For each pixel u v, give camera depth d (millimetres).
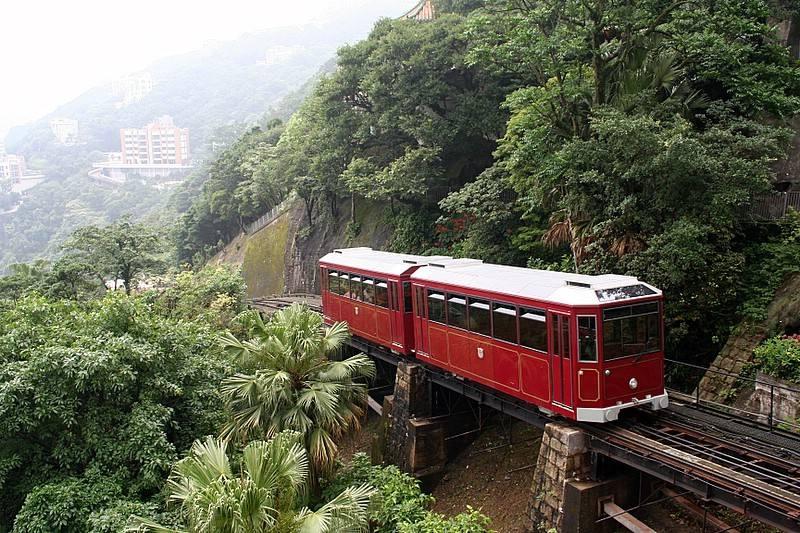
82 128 168125
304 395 13148
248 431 12992
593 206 15773
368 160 32562
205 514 8547
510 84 28359
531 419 13578
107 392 13031
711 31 15258
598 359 11523
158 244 33281
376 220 35469
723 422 12039
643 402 12008
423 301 17031
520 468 15297
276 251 49250
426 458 16828
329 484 13328
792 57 17766
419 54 28797
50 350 12547
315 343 13688
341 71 34219
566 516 11461
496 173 23547
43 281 29156
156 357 14062
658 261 13844
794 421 11875
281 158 48156
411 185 28047
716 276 14031
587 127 17047
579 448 11680
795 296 13617
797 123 17641
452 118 28453
